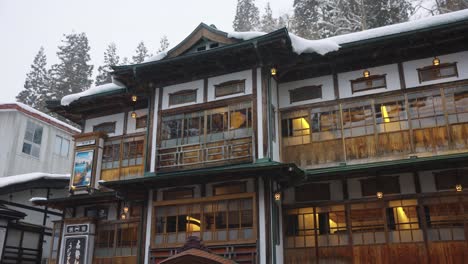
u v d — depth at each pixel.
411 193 16.69
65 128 38.47
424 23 17.03
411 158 16.61
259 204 16.81
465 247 15.49
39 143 35.56
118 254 20.34
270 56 18.50
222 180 17.66
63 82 49.75
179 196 18.56
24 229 26.95
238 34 18.83
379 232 16.73
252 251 16.27
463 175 16.28
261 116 18.00
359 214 17.25
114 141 22.94
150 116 20.33
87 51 52.81
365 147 17.80
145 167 19.47
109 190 22.11
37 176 27.80
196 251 15.38
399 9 32.25
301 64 19.16
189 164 18.50
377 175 17.16
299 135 19.03
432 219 16.25
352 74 18.91
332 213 17.64
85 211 22.28
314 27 36.00
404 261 16.09
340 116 18.56
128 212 20.98
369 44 17.58
